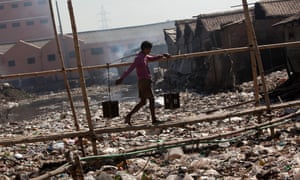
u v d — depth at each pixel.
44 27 92.50
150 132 14.60
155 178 8.73
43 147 14.01
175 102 10.77
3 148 14.44
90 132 9.95
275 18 34.97
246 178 8.10
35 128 21.62
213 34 39.47
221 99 24.05
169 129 14.78
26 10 92.00
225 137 11.38
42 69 72.00
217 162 9.42
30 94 60.56
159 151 10.87
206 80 29.97
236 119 15.06
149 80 10.12
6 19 92.06
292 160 8.57
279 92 20.23
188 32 48.19
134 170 9.55
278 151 9.73
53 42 71.94
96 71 70.25
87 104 9.95
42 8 91.88
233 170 8.83
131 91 48.53
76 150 12.55
